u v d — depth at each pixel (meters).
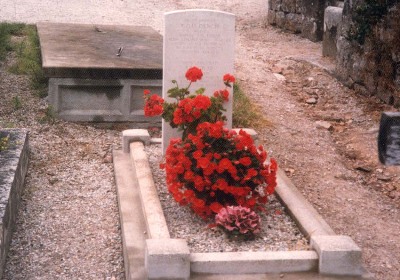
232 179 3.45
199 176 3.40
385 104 5.37
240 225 3.29
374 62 5.45
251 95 5.56
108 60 5.07
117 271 3.37
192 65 4.15
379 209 4.02
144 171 3.95
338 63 6.02
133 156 4.17
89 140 4.75
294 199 3.67
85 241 3.60
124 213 3.64
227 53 4.17
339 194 4.17
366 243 3.65
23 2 9.27
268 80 6.01
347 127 5.12
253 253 3.14
